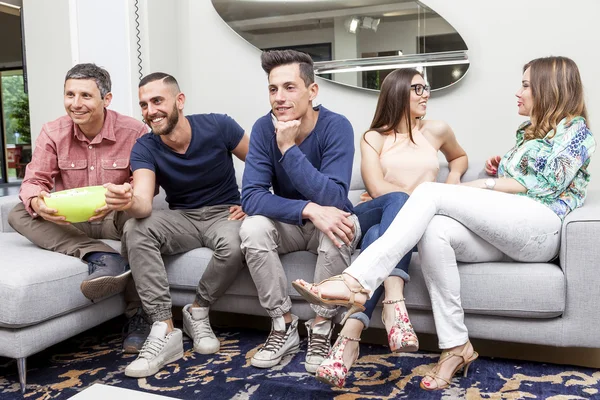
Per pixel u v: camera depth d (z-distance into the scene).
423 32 2.85
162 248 1.94
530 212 1.67
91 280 1.70
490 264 1.71
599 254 1.60
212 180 2.10
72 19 3.17
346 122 1.87
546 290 1.62
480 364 1.76
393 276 1.62
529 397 1.50
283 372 1.71
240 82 3.26
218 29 3.27
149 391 1.59
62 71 3.44
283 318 1.83
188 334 2.01
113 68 3.13
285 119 1.76
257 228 1.76
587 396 1.50
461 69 2.80
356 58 2.98
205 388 1.60
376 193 2.03
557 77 1.79
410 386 1.59
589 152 1.75
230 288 1.98
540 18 2.68
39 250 1.91
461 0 2.79
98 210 1.78
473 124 2.83
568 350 1.86
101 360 1.86
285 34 3.12
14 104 11.08
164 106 1.91
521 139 1.96
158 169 2.03
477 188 1.71
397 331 1.56
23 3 3.51
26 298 1.59
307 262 1.89
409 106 2.14
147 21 3.11
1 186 9.58
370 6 2.94
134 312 2.04
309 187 1.72
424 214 1.59
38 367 1.81
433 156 2.16
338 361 1.51
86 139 2.16
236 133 2.13
